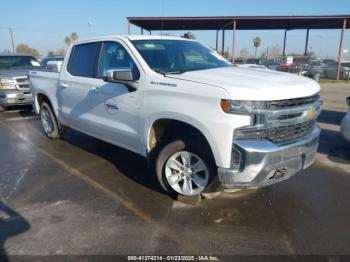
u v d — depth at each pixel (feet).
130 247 9.82
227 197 13.07
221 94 10.05
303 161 11.35
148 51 13.61
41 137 22.75
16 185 14.44
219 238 10.28
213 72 12.27
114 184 14.47
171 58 13.84
